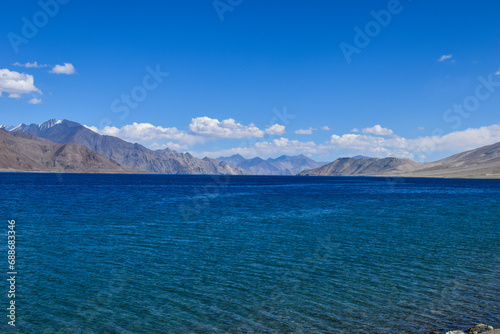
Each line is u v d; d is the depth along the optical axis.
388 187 158.00
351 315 17.38
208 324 16.53
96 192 103.62
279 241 33.72
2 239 33.56
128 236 35.50
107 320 16.95
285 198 88.75
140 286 21.36
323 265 25.72
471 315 17.19
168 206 64.69
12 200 72.38
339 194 106.69
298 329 15.98
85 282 21.97
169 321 16.84
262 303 18.89
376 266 25.47
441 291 20.45
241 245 31.97
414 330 15.77
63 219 46.25
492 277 22.89
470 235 36.97
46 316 17.33
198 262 26.41
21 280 22.22
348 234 37.41
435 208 64.38
